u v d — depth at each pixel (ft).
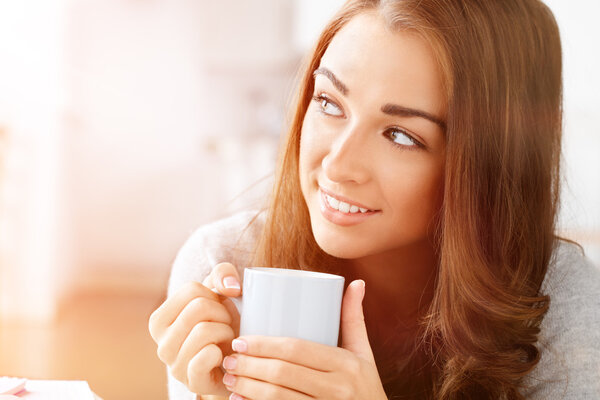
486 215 3.03
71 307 12.34
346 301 2.48
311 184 3.04
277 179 3.67
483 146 2.88
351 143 2.76
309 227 3.60
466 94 2.77
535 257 3.27
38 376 7.66
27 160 10.89
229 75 14.71
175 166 14.43
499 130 2.92
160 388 7.38
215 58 14.65
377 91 2.69
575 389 3.02
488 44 2.82
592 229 7.95
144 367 8.29
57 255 11.71
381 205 2.86
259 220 4.05
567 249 3.60
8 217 10.85
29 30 11.14
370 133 2.77
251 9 14.58
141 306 12.69
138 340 9.85
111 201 14.14
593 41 11.59
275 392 2.24
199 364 2.34
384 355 3.59
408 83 2.69
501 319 3.04
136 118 14.23
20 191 10.87
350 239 2.93
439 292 3.11
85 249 14.02
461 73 2.74
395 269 3.51
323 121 2.94
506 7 2.97
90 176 14.03
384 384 3.48
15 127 10.90
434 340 3.25
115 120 14.11
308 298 2.27
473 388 3.12
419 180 2.85
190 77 14.49
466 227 2.91
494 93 2.88
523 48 3.03
